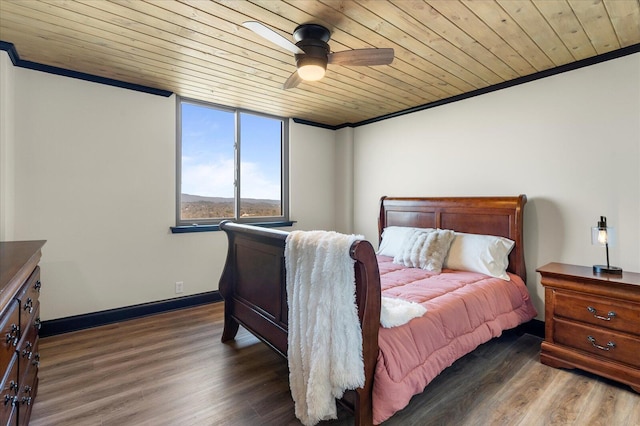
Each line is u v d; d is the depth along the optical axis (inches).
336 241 61.0
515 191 117.6
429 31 82.7
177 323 120.0
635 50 91.0
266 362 91.5
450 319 74.7
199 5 71.9
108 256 119.1
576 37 86.0
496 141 122.4
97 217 116.6
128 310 123.0
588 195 100.8
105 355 94.5
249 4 71.3
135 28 82.1
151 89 126.6
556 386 80.5
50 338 105.8
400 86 123.6
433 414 69.8
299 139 175.9
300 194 177.2
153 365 89.1
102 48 93.1
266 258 85.2
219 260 147.7
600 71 97.8
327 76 113.5
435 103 142.3
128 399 73.7
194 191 144.0
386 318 64.0
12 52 94.7
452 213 129.1
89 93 114.0
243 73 111.8
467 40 87.4
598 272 89.2
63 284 110.7
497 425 66.2
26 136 103.2
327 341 59.3
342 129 186.4
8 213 97.0
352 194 184.4
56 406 70.5
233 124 155.0
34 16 76.5
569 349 87.7
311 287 63.8
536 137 111.8
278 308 79.8
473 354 98.2
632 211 93.1
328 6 71.9
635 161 92.4
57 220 109.2
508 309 94.9
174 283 134.8
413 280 98.1
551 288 91.5
